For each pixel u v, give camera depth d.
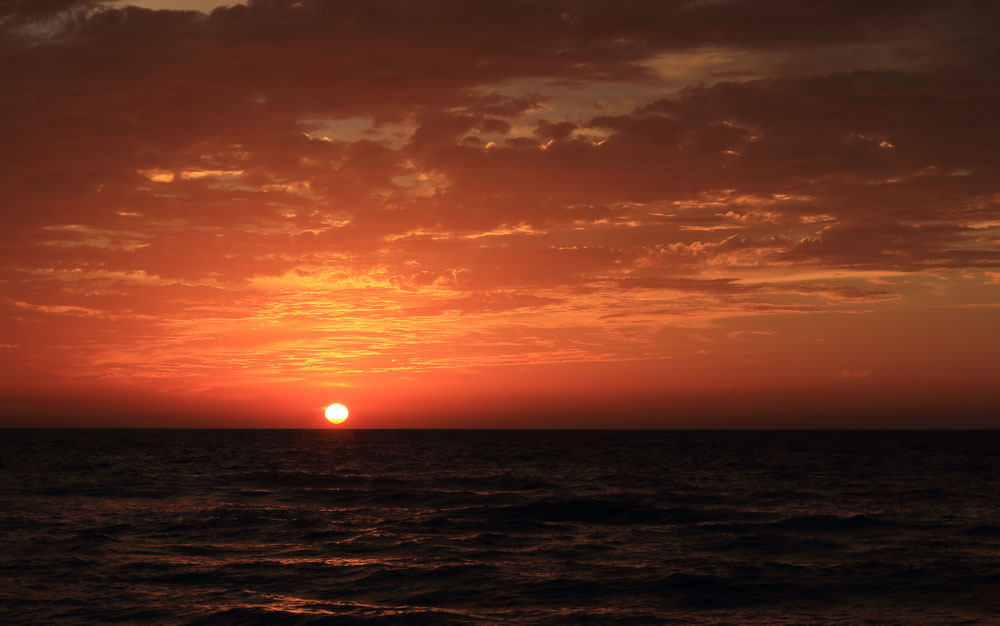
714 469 75.81
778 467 79.12
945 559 25.56
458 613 18.78
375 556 26.28
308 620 18.02
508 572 23.48
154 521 34.47
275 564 24.70
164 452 113.69
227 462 87.06
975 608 19.56
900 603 20.08
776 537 30.52
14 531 30.84
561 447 142.25
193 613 18.62
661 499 45.81
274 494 48.69
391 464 83.75
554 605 19.70
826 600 20.33
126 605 19.38
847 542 29.22
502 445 155.00
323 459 94.88
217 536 30.45
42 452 109.50
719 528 32.91
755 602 20.16
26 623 17.77
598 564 24.91
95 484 55.03
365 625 17.67
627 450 126.81
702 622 18.23
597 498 46.19
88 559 25.28
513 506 39.97
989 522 34.78
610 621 18.23
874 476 65.56
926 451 121.62
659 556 26.47
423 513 38.12
